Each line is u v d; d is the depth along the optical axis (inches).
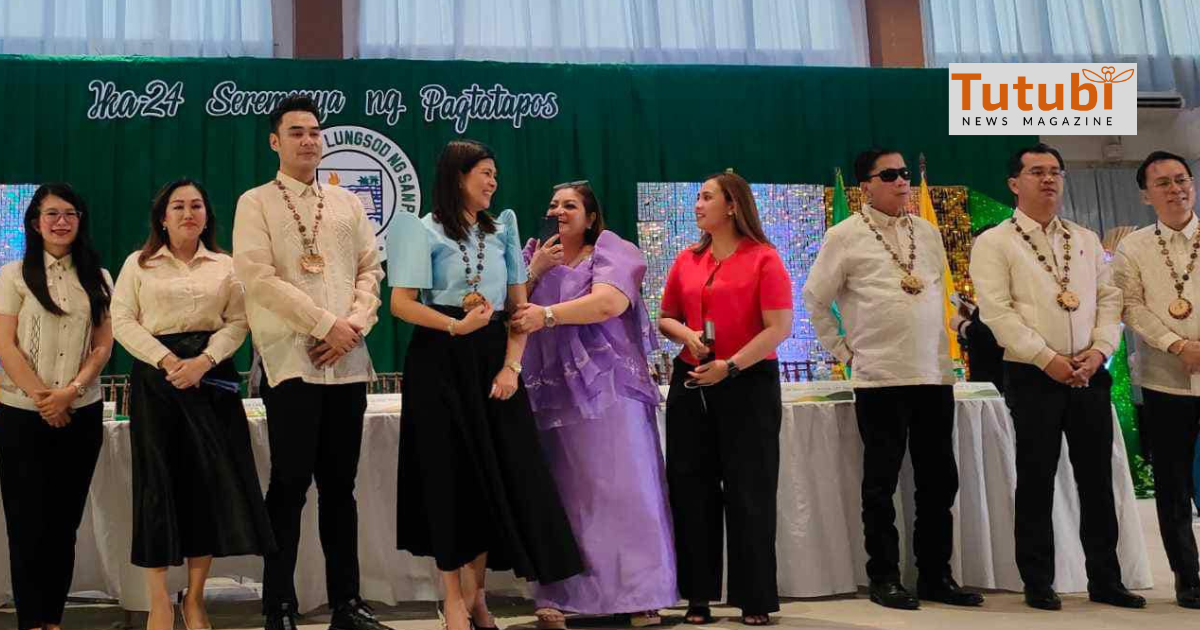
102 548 132.5
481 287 109.3
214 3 294.7
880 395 131.3
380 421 135.7
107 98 268.7
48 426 113.9
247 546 105.3
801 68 300.2
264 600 106.3
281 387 106.3
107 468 131.7
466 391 106.8
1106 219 339.0
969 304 183.6
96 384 117.6
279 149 113.2
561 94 288.5
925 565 132.1
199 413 108.5
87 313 117.4
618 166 287.9
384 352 264.4
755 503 118.4
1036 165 131.4
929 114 304.2
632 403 120.0
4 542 135.6
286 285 106.0
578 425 117.6
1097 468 127.0
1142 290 133.0
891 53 320.8
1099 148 339.6
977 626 113.6
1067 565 138.7
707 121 293.7
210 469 107.3
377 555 133.6
